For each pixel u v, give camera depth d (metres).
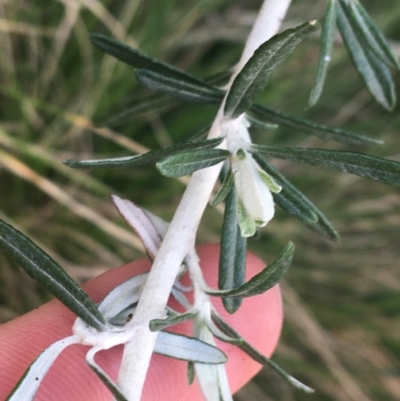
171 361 0.17
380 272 0.29
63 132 0.24
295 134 0.26
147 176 0.25
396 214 0.28
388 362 0.28
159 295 0.13
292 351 0.28
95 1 0.22
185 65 0.25
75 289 0.12
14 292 0.25
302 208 0.13
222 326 0.13
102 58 0.24
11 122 0.24
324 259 0.29
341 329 0.29
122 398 0.11
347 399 0.27
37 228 0.25
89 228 0.25
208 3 0.23
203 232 0.26
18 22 0.22
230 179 0.12
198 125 0.24
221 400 0.13
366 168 0.12
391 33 0.26
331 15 0.14
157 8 0.22
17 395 0.12
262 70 0.12
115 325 0.13
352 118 0.27
